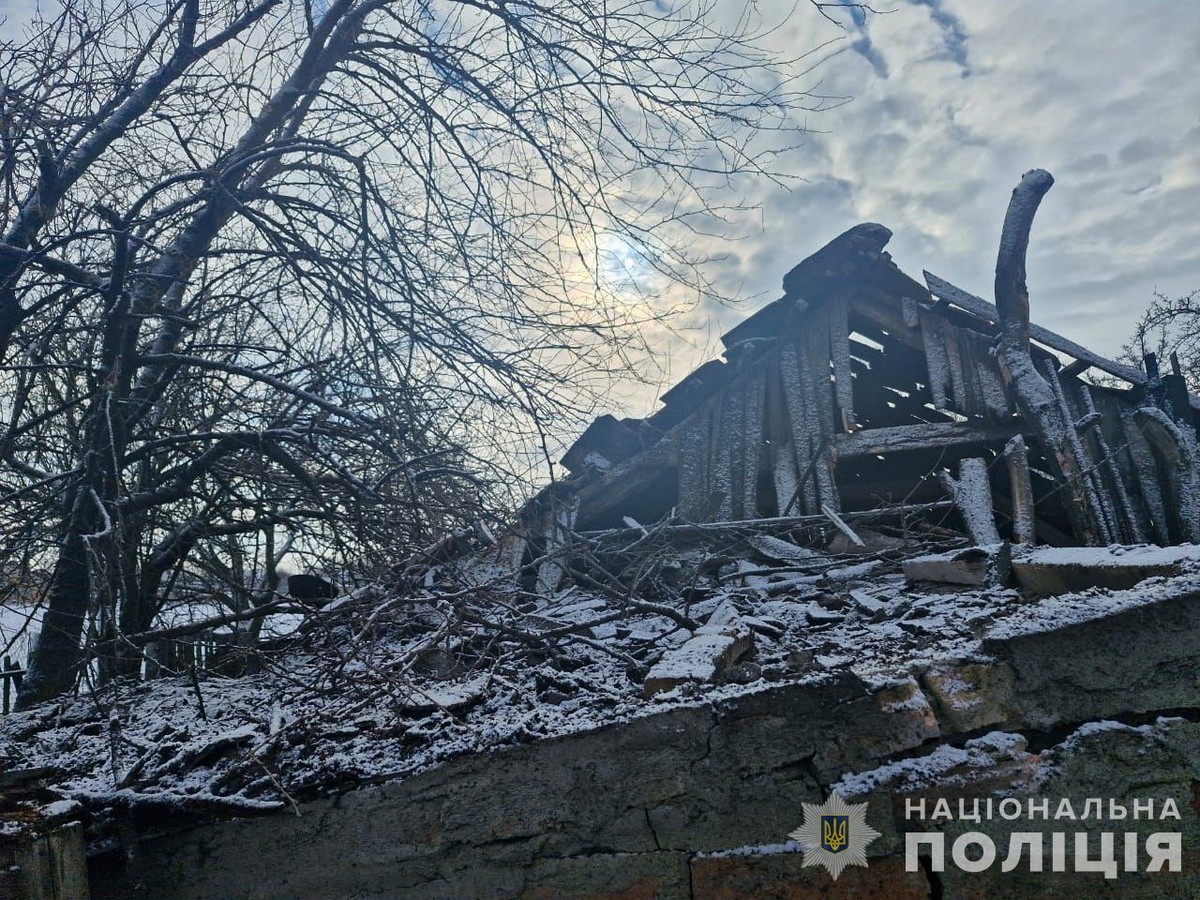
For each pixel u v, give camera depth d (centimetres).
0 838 275
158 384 592
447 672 422
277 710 380
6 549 512
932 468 758
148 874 310
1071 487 629
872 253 739
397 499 519
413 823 301
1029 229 693
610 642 457
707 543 659
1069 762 285
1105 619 295
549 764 298
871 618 450
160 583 663
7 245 484
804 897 279
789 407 730
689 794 289
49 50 495
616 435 725
